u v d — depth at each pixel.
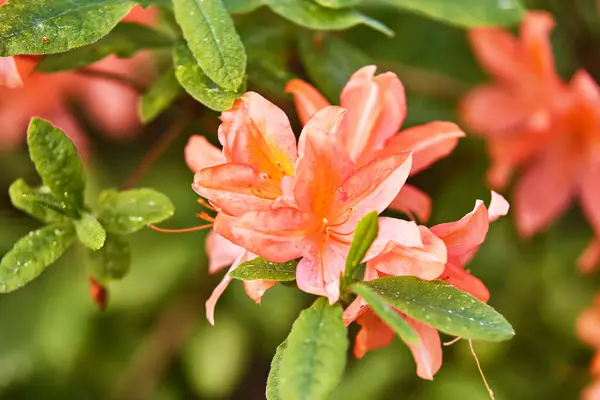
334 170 0.46
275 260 0.45
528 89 0.63
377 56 0.65
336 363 0.43
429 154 0.49
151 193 0.50
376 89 0.48
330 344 0.43
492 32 0.62
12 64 0.49
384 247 0.45
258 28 0.54
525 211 0.64
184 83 0.48
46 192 0.50
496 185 0.63
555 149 0.64
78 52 0.52
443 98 0.64
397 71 0.64
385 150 0.49
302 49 0.54
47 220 0.50
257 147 0.47
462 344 0.65
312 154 0.45
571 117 0.63
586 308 0.65
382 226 0.45
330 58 0.54
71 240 0.50
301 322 0.44
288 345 0.44
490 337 0.44
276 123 0.46
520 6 0.54
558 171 0.64
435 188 0.65
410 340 0.43
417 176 0.65
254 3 0.50
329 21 0.50
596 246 0.63
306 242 0.46
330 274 0.45
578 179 0.64
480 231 0.46
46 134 0.49
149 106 0.52
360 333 0.48
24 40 0.47
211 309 0.47
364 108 0.49
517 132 0.64
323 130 0.45
